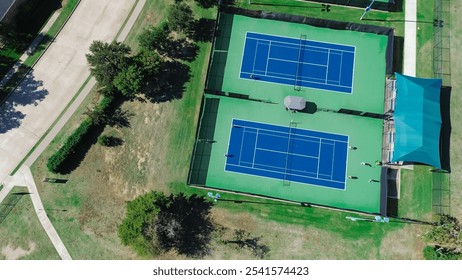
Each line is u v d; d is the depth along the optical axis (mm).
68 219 38562
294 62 41969
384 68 42000
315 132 40406
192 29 42375
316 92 41344
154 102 40594
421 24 42656
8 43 41625
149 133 40031
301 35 42625
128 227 34719
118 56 38094
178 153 39719
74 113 40562
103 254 38062
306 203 38406
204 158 39625
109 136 39844
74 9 42719
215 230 38406
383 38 42500
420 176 39406
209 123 40406
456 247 36594
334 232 38406
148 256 36000
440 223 37562
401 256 38000
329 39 42562
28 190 38938
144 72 38594
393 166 39469
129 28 42594
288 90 41344
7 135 39969
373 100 41281
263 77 41562
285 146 40094
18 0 41000
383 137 40344
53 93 40938
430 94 39156
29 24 42188
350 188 39344
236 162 39656
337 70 41844
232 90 41344
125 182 39125
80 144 39562
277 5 43344
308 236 38375
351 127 40562
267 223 38562
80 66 41594
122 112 40312
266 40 42438
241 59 41938
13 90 40875
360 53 42281
